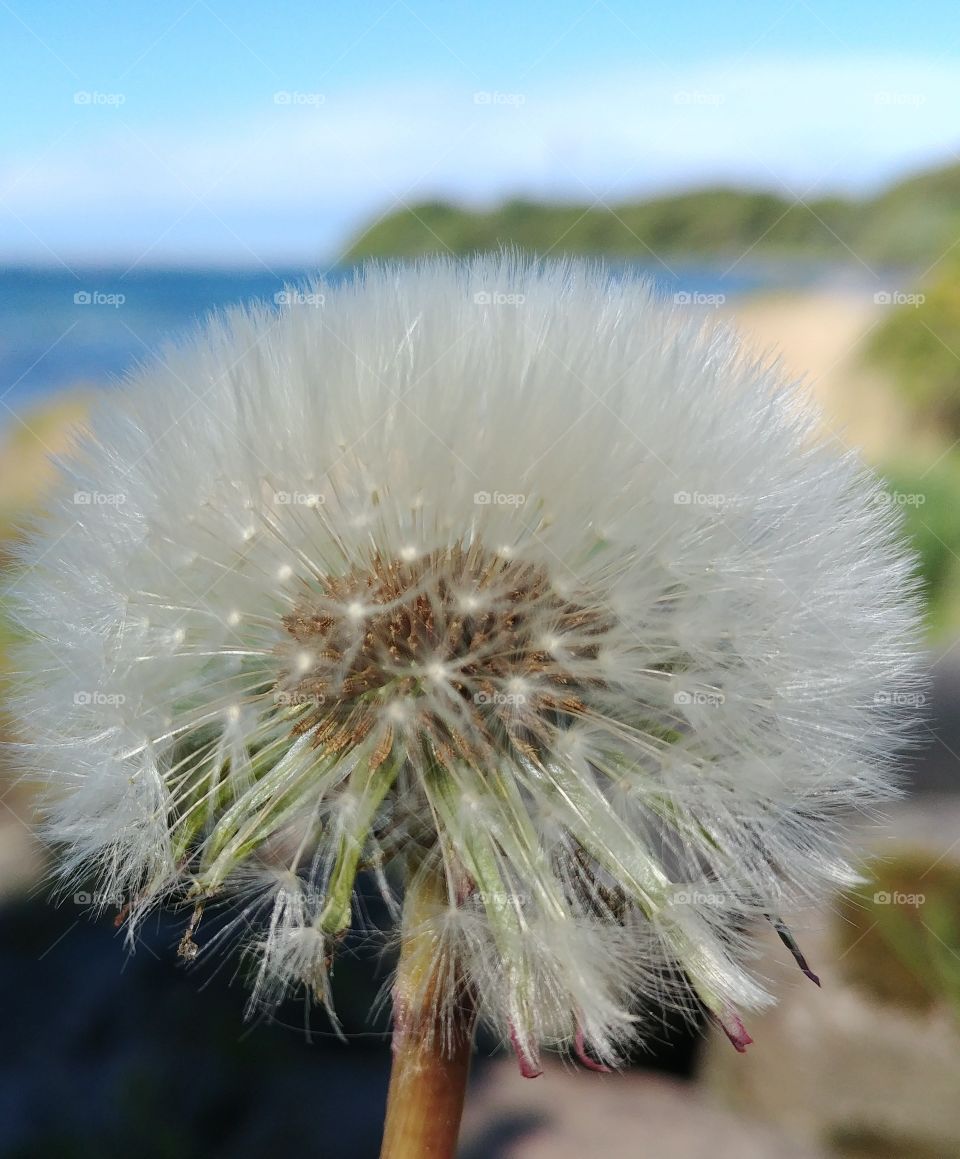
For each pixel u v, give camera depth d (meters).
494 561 0.05
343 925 0.05
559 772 0.05
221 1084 0.15
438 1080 0.05
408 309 0.05
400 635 0.05
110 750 0.05
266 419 0.05
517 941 0.05
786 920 0.05
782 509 0.05
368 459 0.05
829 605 0.05
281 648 0.05
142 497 0.05
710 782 0.05
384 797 0.05
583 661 0.05
